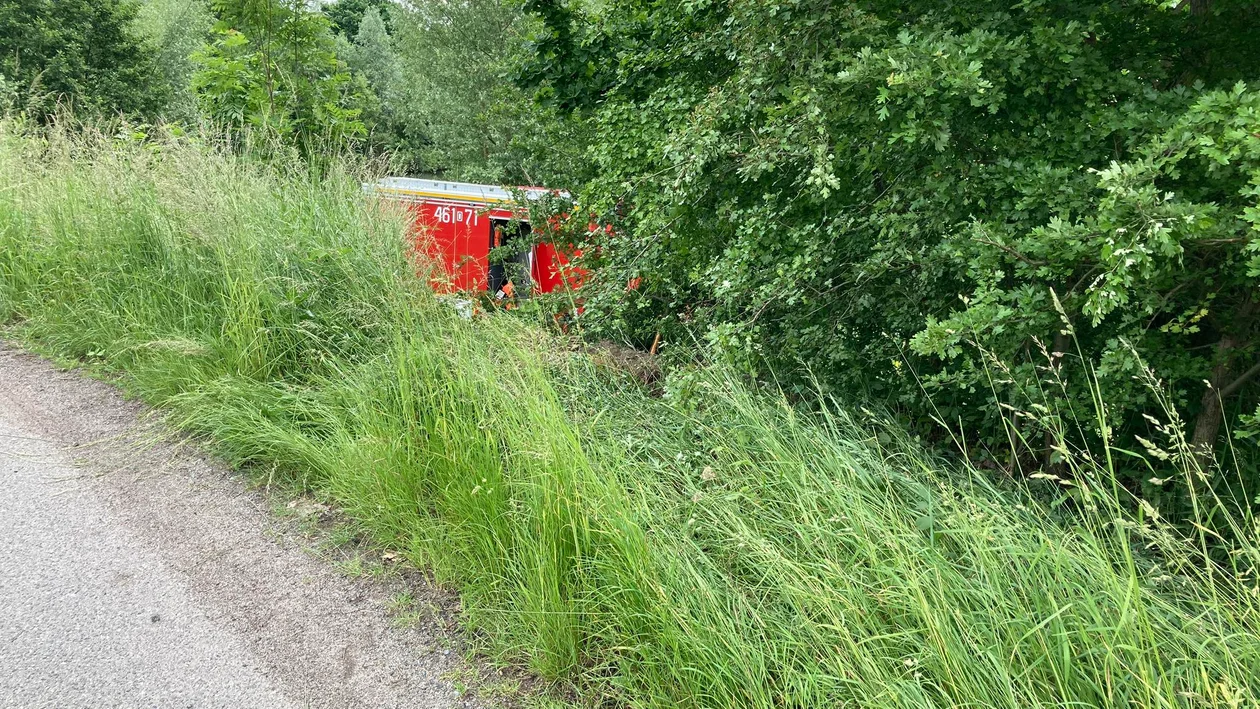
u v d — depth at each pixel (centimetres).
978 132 336
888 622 242
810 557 263
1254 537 240
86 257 627
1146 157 259
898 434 369
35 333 618
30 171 746
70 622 287
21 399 498
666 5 661
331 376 482
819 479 290
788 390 420
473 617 297
